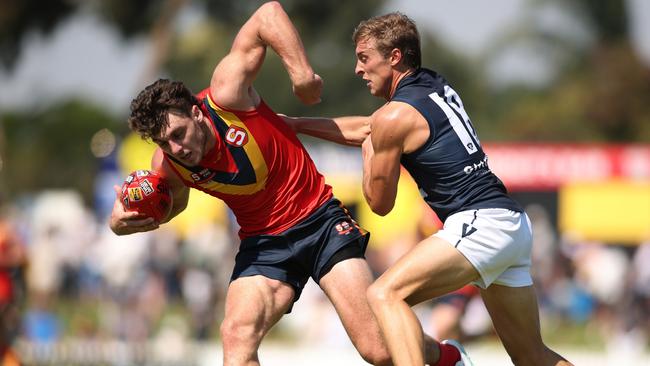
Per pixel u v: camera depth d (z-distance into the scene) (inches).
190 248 2480.3
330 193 940.0
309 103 909.8
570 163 2987.2
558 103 5275.6
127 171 3132.4
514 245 855.7
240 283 917.2
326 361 1945.1
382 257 2329.0
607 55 5211.6
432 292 847.1
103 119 5718.5
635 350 2235.5
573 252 2696.9
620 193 2945.4
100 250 3065.9
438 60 5054.1
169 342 2105.1
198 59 4965.6
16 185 5467.5
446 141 850.8
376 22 876.0
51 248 2817.4
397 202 2723.9
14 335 1701.5
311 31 4864.7
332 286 906.1
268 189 906.1
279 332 2431.1
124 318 2509.8
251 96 891.4
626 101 5132.9
